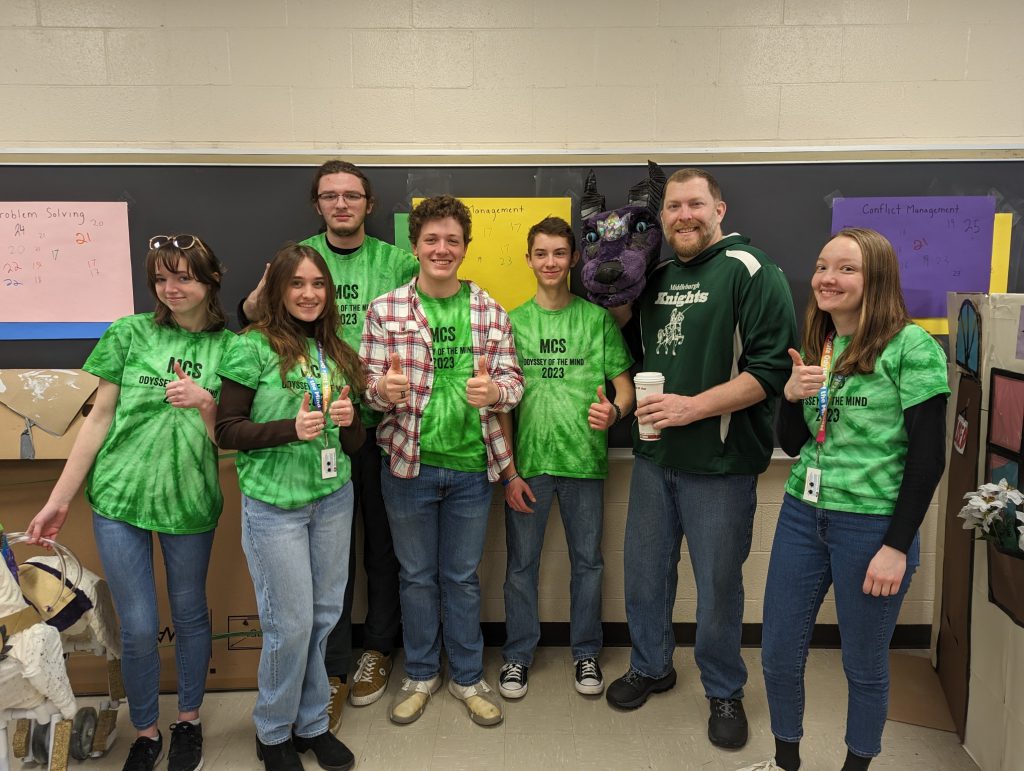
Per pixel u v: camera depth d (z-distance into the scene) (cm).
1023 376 159
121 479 169
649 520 199
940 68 221
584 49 221
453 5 219
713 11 219
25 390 211
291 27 218
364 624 234
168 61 219
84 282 221
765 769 171
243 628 219
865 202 222
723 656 194
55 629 158
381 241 217
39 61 216
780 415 165
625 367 211
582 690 215
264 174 221
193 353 173
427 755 187
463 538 200
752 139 225
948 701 203
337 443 170
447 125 224
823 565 156
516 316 213
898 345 142
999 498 151
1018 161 220
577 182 223
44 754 180
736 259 180
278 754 173
